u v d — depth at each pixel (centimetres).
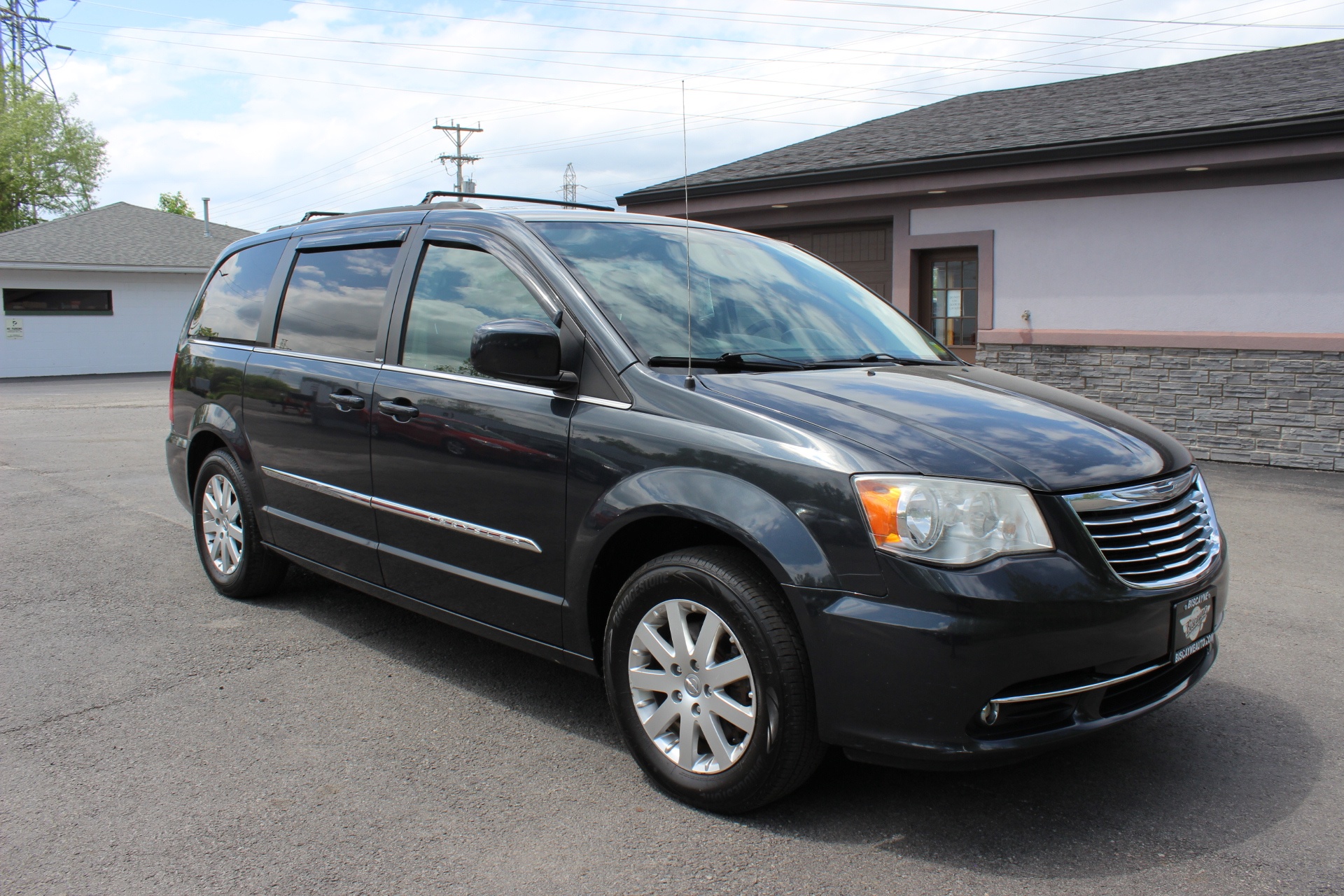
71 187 4416
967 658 235
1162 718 342
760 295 369
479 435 328
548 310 323
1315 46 1138
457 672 389
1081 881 242
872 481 247
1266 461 847
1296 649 407
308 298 428
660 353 307
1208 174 884
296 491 419
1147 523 266
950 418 280
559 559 307
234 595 479
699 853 255
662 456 281
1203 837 263
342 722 340
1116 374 919
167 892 239
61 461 931
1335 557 545
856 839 262
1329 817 273
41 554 569
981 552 241
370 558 382
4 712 348
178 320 2711
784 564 251
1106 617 247
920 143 1091
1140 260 930
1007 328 1015
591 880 244
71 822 272
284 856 255
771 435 266
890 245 1111
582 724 340
